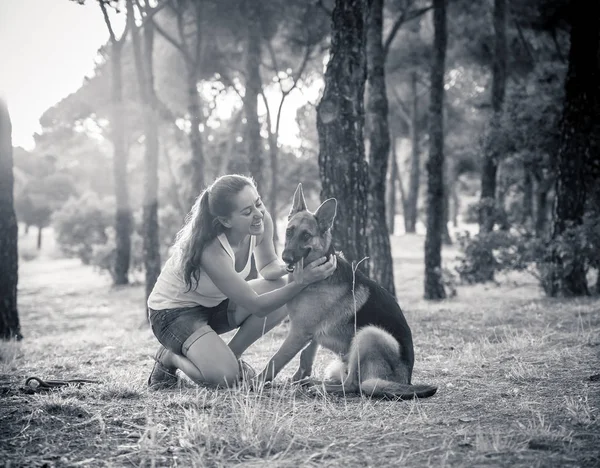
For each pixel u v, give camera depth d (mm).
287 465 2766
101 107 24844
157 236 15211
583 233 11000
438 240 14891
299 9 19203
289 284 4250
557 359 5227
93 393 4152
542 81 16125
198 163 18000
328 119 7508
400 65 25547
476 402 3887
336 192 7488
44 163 55969
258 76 17891
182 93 24250
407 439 3129
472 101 25781
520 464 2686
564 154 11844
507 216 14477
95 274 30797
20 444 3086
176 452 2963
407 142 47219
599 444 2928
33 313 18609
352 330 4430
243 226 4359
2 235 9914
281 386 4461
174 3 18766
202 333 4406
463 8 21578
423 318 9320
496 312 9453
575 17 11578
